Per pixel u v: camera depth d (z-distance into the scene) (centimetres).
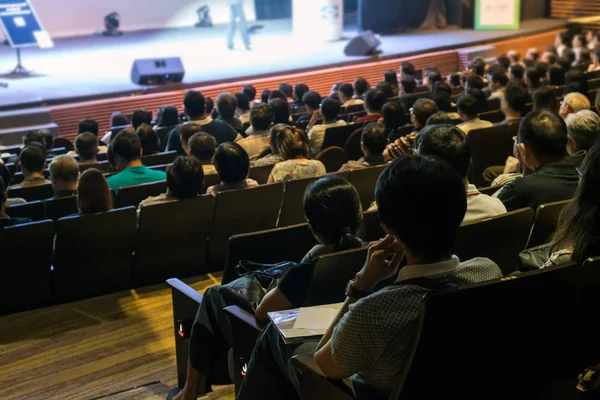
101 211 432
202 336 289
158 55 1505
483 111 754
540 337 188
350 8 1953
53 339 396
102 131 1168
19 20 1310
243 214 465
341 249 250
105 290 450
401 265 237
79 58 1486
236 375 267
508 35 1639
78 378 355
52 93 1171
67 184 489
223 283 318
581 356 197
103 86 1220
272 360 233
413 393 180
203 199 450
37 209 471
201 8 1855
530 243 293
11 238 406
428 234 184
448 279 186
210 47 1589
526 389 192
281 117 725
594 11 1816
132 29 1817
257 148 630
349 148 649
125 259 446
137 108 1182
